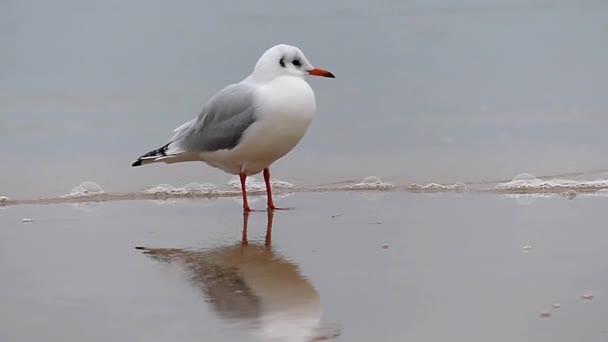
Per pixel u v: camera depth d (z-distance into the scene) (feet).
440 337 27.32
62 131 60.08
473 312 29.22
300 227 40.37
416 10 91.81
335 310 29.63
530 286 31.48
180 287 32.24
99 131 60.08
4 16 88.84
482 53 77.10
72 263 35.45
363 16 90.07
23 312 30.01
